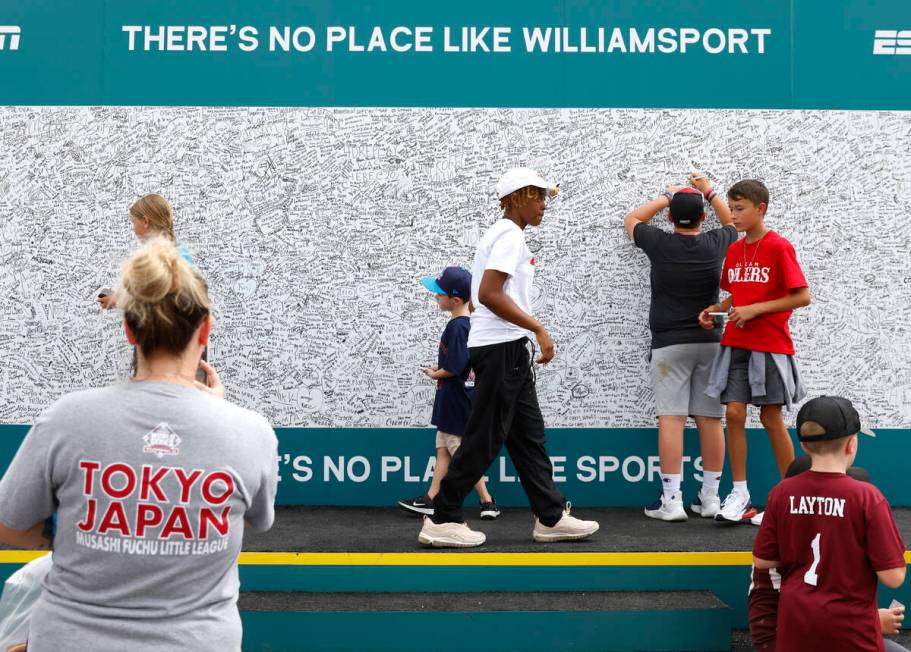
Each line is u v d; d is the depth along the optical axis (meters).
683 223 8.74
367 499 9.30
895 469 9.30
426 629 6.67
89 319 9.26
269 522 3.67
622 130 9.38
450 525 7.45
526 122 9.36
